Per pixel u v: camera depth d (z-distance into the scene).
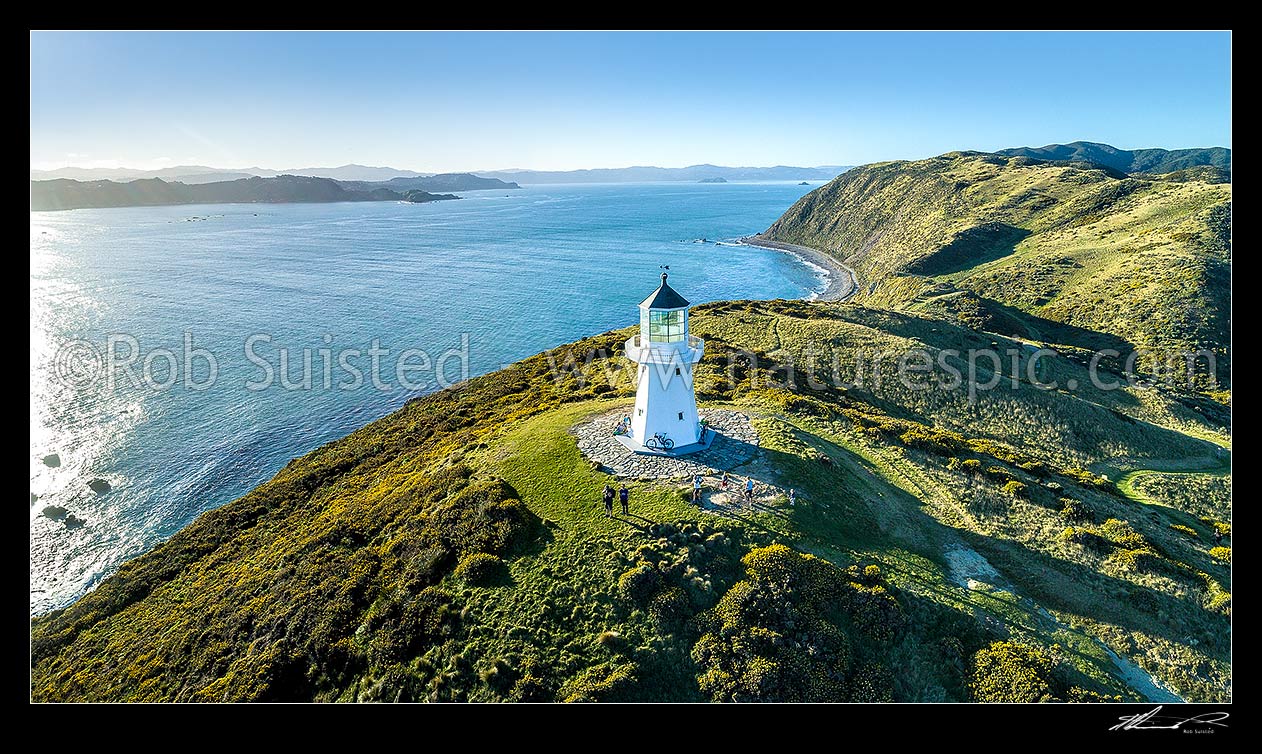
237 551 31.55
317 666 19.42
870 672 18.39
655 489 25.41
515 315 99.31
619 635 19.08
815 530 23.61
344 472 39.62
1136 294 81.06
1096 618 22.27
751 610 19.59
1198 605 22.97
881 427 36.69
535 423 34.16
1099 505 31.78
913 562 23.27
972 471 32.62
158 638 23.91
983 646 19.70
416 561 22.67
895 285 116.94
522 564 21.86
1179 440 45.31
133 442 53.97
